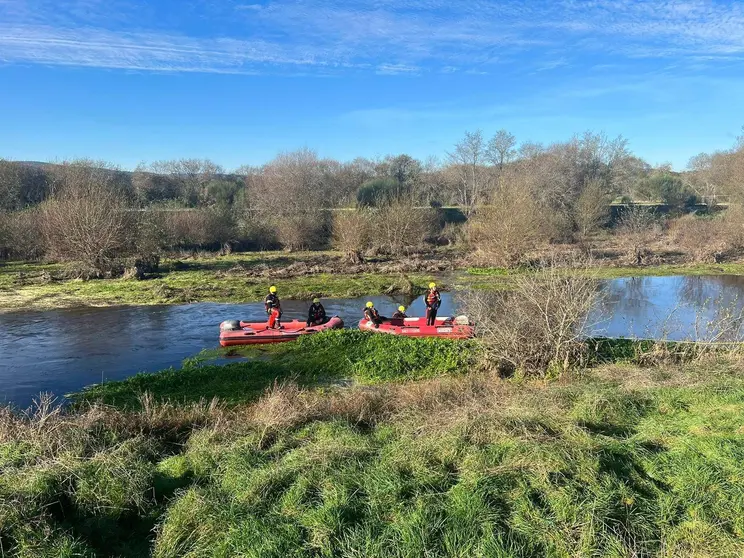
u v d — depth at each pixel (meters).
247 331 15.52
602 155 53.62
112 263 27.64
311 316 16.44
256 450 7.41
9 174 41.12
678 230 40.09
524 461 6.43
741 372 10.70
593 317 16.55
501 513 5.48
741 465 6.26
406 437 7.42
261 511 5.75
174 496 6.35
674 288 24.88
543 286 12.33
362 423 8.61
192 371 12.40
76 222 27.12
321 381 12.14
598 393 8.95
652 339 14.18
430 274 28.95
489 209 32.88
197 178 58.34
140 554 5.46
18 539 5.15
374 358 13.00
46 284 25.31
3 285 24.83
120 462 6.61
